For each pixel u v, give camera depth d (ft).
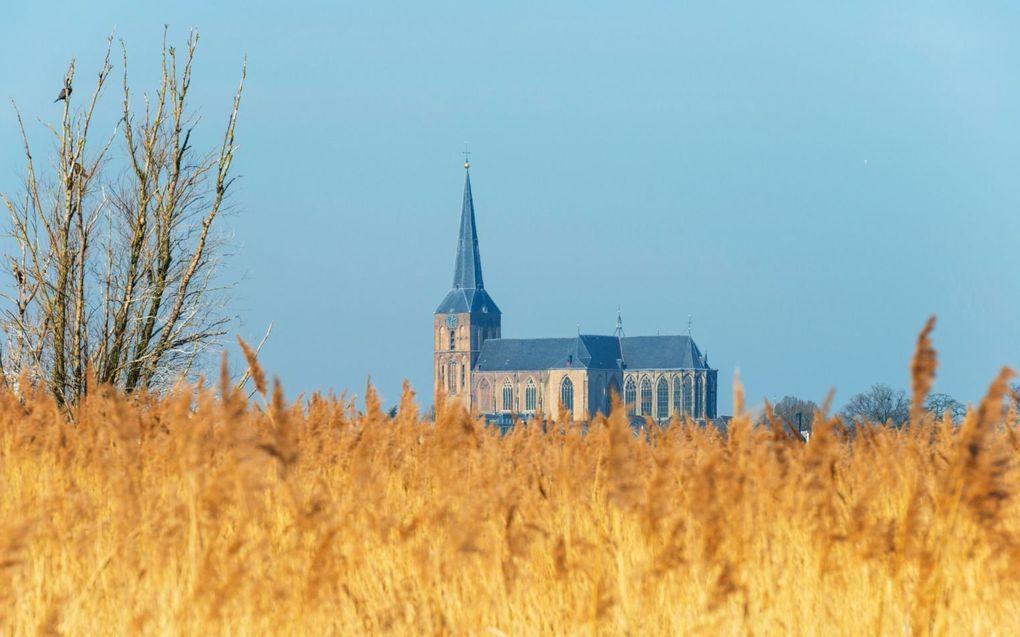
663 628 74.79
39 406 128.67
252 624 71.72
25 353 316.19
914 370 66.33
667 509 80.23
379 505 89.10
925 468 91.04
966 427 72.59
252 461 76.28
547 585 78.38
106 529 87.66
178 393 100.42
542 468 101.86
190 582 73.56
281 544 81.82
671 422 111.24
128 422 97.50
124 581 78.69
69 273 318.65
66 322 319.27
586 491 92.84
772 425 92.63
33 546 81.92
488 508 88.43
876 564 76.28
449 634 74.69
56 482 104.37
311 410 113.70
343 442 108.06
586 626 73.92
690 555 80.69
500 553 81.05
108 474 102.58
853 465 99.55
